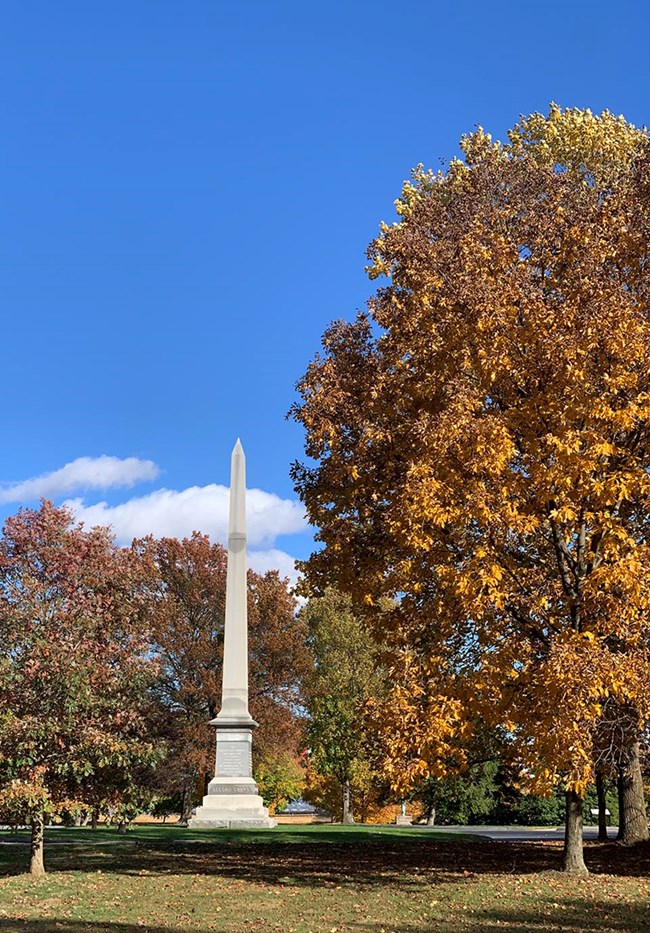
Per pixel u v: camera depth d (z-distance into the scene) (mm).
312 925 12984
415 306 17516
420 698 16250
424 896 15359
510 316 16203
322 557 19859
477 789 48375
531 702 15359
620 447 16359
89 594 18578
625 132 25344
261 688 49594
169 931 12578
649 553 14852
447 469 15422
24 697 17156
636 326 14977
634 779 23797
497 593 14805
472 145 23000
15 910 14461
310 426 18531
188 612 49625
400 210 28000
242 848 23203
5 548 18422
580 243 16578
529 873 18094
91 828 31891
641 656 14633
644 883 16484
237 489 32156
